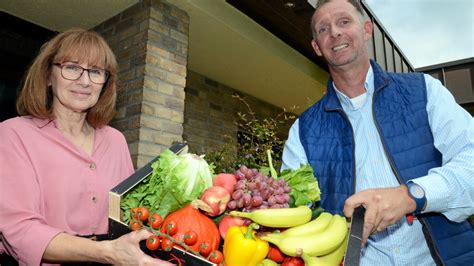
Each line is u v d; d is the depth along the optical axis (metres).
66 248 0.87
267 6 2.96
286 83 4.45
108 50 1.23
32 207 0.98
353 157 1.34
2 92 2.87
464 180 1.00
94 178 1.16
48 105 1.19
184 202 0.91
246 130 4.76
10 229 0.93
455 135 1.17
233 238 0.79
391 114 1.30
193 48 3.46
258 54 3.58
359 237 0.75
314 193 1.01
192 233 0.79
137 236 0.79
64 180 1.08
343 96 1.47
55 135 1.13
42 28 3.04
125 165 1.34
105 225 1.15
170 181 0.91
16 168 1.00
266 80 4.36
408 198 0.93
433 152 1.23
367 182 1.34
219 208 0.86
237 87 4.66
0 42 2.80
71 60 1.13
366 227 0.84
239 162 2.86
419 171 1.22
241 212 0.85
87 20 2.93
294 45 3.73
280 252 0.82
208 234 0.82
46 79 1.16
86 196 1.12
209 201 0.86
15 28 2.89
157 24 2.60
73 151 1.13
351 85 1.45
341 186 1.33
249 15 3.15
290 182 1.01
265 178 0.94
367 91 1.43
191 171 0.92
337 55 1.40
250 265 0.78
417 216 1.17
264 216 0.80
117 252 0.80
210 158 3.04
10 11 2.80
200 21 2.94
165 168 0.94
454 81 5.66
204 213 0.89
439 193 0.96
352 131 1.38
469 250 1.16
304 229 0.83
